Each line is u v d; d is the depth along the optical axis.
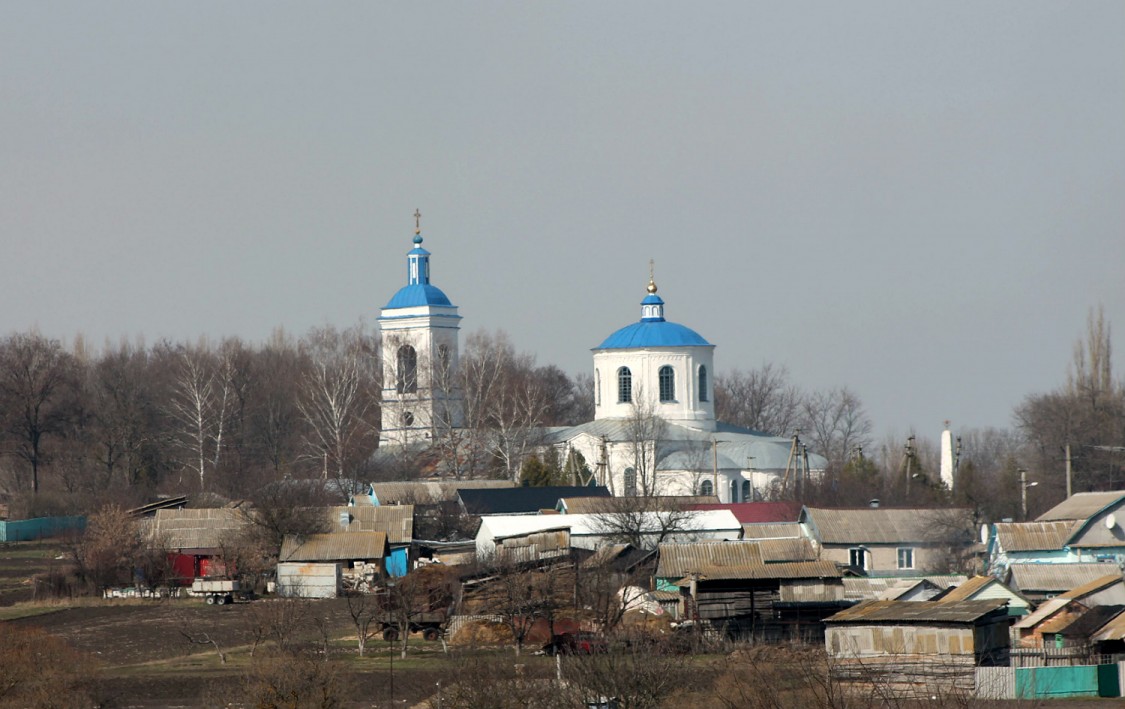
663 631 109.62
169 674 107.94
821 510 156.75
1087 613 111.88
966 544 154.00
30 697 97.50
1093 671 97.06
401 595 122.38
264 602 145.25
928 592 122.50
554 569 124.88
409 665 109.25
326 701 93.19
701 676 93.56
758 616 125.44
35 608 147.38
